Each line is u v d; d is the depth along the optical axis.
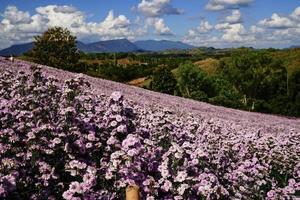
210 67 127.00
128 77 135.00
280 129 27.62
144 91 39.59
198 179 6.80
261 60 90.00
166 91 78.62
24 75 10.55
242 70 89.50
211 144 11.43
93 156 7.47
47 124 7.34
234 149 11.19
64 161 7.06
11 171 6.13
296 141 15.52
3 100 8.62
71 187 5.71
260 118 38.88
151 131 9.66
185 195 6.60
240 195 8.05
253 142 12.78
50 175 6.46
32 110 8.39
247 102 80.38
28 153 6.71
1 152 6.57
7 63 26.91
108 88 29.39
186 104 34.69
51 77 10.27
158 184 6.50
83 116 8.52
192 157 7.16
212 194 6.58
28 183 6.41
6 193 5.54
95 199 5.87
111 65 138.00
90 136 7.49
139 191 5.76
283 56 125.62
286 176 11.00
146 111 12.43
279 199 9.00
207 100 72.69
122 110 8.20
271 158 11.84
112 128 8.09
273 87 87.50
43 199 6.25
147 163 6.97
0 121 7.86
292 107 74.69
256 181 9.12
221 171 9.19
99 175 6.61
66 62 67.06
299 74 79.50
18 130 7.47
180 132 10.26
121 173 6.34
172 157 7.29
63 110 7.86
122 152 6.43
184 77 79.94
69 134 7.45
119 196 6.31
